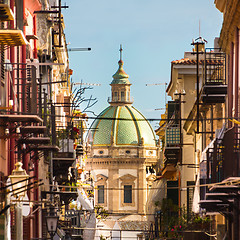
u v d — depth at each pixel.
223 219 92.38
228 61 81.81
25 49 72.06
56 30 123.12
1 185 55.62
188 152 146.50
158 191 185.12
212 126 95.69
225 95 86.06
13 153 63.00
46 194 95.25
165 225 133.25
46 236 91.94
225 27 78.44
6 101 57.50
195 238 100.25
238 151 66.31
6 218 53.69
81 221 166.12
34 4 83.88
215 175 71.62
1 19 47.81
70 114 142.62
